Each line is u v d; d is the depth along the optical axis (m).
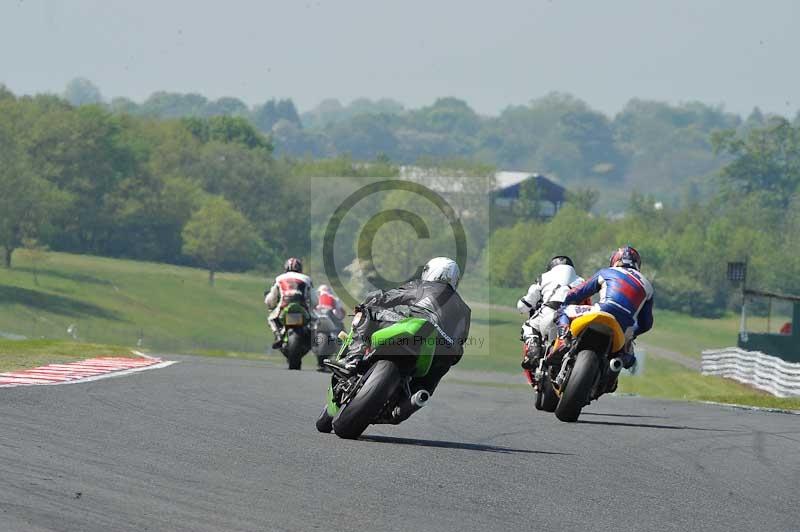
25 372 49.59
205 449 28.61
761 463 31.23
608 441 35.41
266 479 24.94
